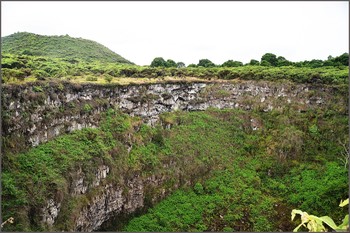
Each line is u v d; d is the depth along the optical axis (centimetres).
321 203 3512
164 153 3834
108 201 3016
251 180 3934
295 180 3903
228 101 5034
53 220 2311
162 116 4378
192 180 3816
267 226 3341
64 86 3198
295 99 4834
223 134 4553
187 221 3259
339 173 3797
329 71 5272
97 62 6269
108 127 3500
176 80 4831
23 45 7531
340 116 4484
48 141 2798
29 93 2700
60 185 2408
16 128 2478
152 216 3294
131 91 4125
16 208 2078
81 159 2789
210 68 5972
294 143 4262
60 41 8088
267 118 4788
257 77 5309
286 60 6669
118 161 3247
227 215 3419
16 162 2355
